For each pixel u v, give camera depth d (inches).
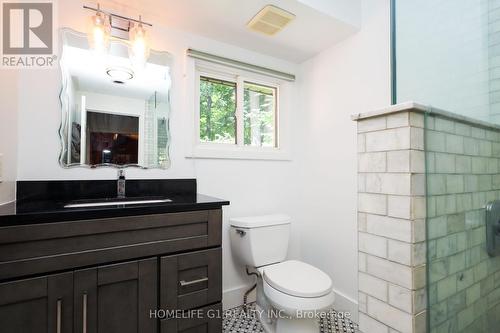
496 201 30.3
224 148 77.1
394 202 28.1
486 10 32.0
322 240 79.0
